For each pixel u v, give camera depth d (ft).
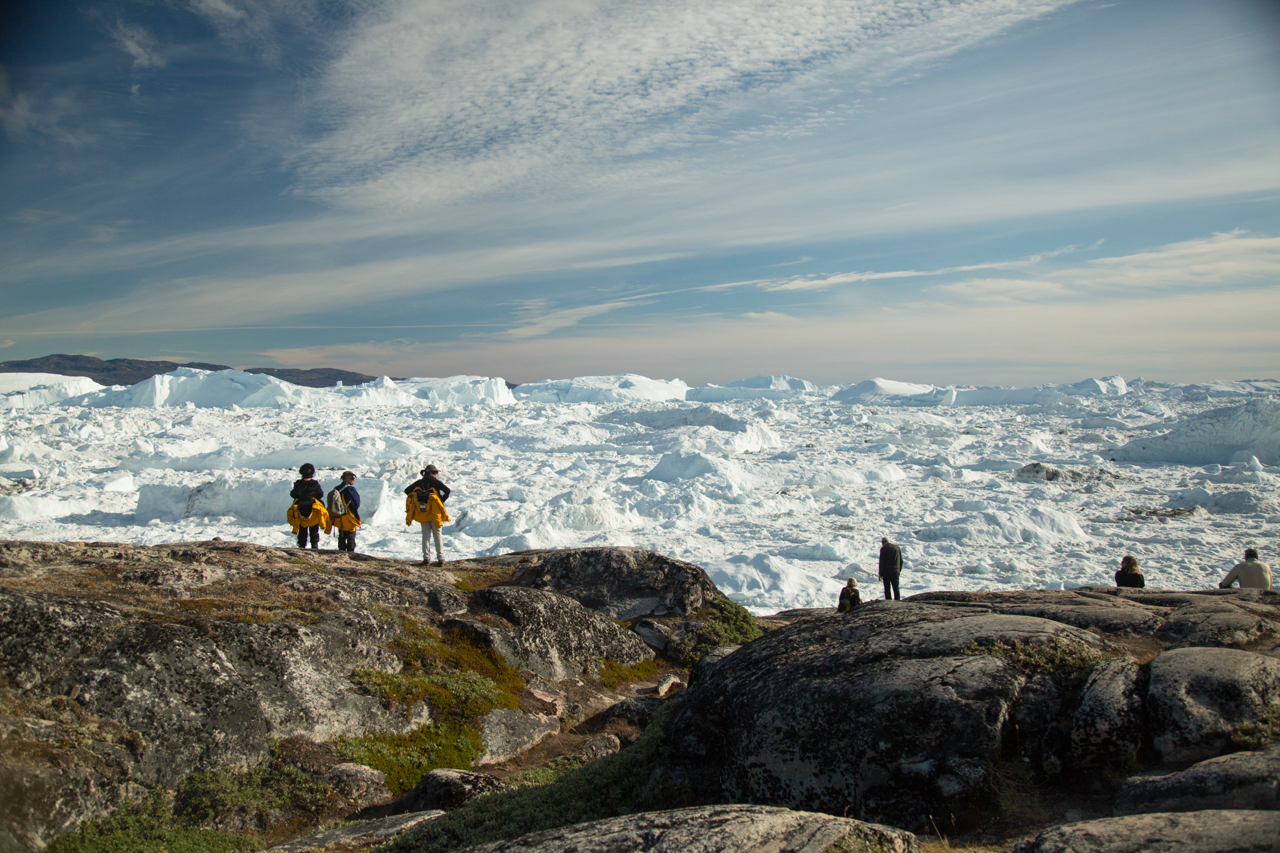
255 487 81.35
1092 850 8.91
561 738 24.43
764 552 67.05
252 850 16.08
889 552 43.98
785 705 13.89
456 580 31.50
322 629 22.22
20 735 15.11
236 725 18.29
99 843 14.87
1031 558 64.69
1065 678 13.28
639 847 9.46
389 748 20.54
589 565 34.60
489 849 10.36
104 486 98.99
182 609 21.40
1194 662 12.59
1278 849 7.98
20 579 21.16
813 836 9.91
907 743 12.41
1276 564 60.23
